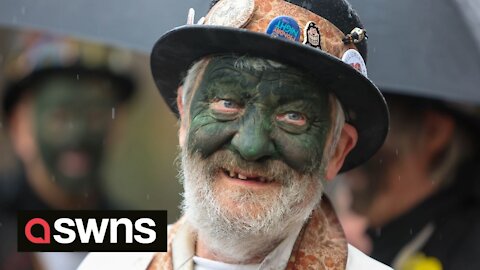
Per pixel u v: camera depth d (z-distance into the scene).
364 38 2.83
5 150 5.25
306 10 2.72
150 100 6.60
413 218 4.22
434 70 3.90
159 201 6.82
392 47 3.92
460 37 3.98
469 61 3.95
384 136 2.89
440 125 4.21
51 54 5.22
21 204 5.12
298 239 2.80
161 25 4.02
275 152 2.63
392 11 3.98
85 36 4.11
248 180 2.64
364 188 4.29
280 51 2.61
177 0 4.08
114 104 5.54
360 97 2.75
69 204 5.27
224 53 2.69
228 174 2.67
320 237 2.83
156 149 6.82
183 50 2.80
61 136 5.21
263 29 2.66
